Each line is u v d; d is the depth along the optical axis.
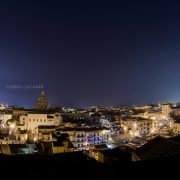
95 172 23.50
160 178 22.22
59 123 127.19
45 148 78.81
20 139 99.12
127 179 22.11
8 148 70.81
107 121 134.25
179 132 122.94
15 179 21.44
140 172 23.41
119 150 60.72
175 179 22.06
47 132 100.75
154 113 176.38
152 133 117.56
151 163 25.55
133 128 124.62
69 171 23.53
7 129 112.69
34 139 96.75
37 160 27.75
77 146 97.38
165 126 134.38
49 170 23.66
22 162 25.94
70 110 187.38
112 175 22.81
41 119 124.12
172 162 25.66
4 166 24.05
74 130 101.88
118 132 116.81
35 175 22.36
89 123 131.38
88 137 100.75
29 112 129.50
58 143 81.94
